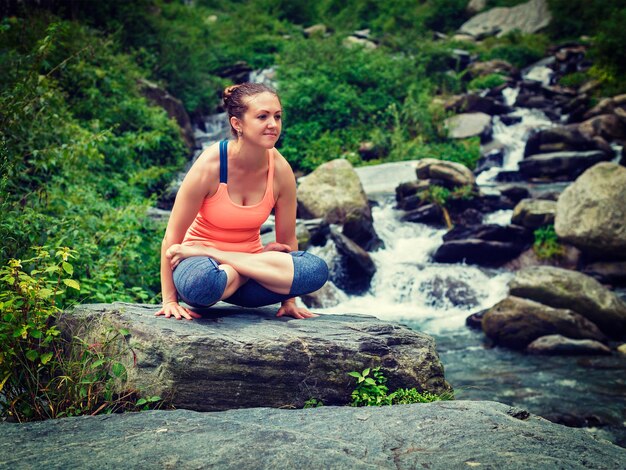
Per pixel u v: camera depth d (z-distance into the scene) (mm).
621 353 6414
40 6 13078
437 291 8742
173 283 3217
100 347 2965
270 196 3172
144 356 2863
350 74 17906
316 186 10312
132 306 3291
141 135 9641
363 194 10297
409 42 22766
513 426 2426
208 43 22609
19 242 3941
